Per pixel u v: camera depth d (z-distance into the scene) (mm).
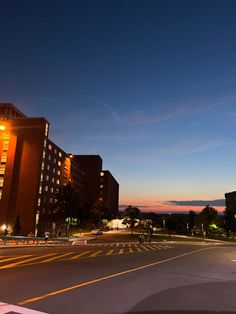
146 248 37344
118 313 8023
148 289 11297
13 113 93312
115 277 13750
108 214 131500
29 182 80562
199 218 111688
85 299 9391
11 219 77875
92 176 154000
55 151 96625
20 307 8312
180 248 40812
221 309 8695
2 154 81375
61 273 14281
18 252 25734
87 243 47656
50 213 88938
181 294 10586
